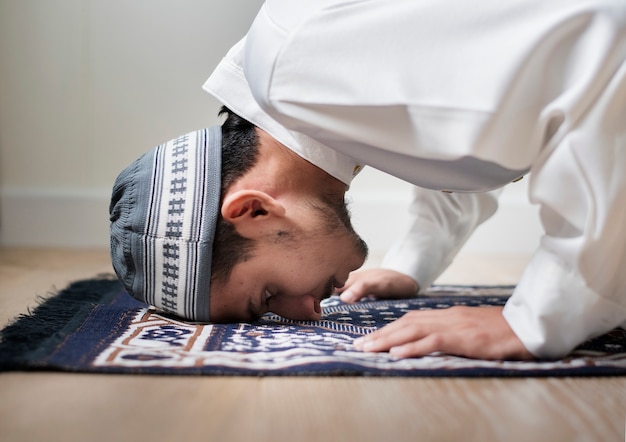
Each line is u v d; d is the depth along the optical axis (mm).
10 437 671
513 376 877
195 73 2621
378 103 904
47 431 687
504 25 897
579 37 889
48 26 2600
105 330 1069
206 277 1062
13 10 2592
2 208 2646
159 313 1213
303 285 1083
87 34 2604
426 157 915
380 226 2631
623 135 878
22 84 2627
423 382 851
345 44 931
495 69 870
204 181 1061
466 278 2020
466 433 692
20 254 2383
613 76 877
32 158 2658
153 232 1059
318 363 882
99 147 2652
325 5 952
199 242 1048
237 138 1094
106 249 2578
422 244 1515
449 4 914
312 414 737
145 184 1072
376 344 957
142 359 902
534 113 890
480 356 935
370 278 1471
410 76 899
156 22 2598
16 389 808
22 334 1032
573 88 876
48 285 1695
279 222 1052
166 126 2645
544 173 899
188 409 749
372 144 938
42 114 2639
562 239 904
